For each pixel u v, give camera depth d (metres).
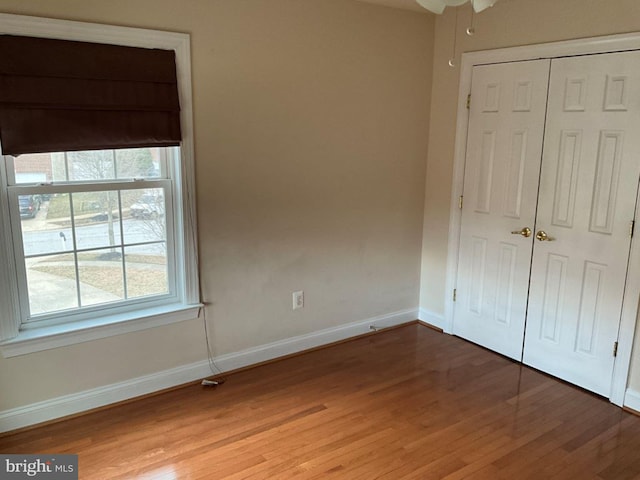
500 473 2.29
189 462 2.34
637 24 2.66
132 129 2.58
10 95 2.26
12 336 2.48
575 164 2.99
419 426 2.66
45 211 2.52
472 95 3.51
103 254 2.73
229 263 3.10
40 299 2.59
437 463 2.36
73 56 2.39
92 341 2.70
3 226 2.39
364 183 3.62
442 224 3.88
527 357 3.39
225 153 2.95
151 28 2.58
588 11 2.84
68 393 2.68
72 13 2.37
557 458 2.41
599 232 2.92
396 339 3.83
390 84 3.59
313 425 2.66
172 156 2.82
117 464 2.32
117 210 2.72
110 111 2.51
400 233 3.92
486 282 3.60
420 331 3.99
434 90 3.80
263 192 3.15
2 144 2.28
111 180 2.67
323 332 3.65
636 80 2.68
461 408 2.85
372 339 3.82
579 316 3.07
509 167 3.34
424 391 3.04
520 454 2.44
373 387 3.08
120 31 2.50
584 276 3.02
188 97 2.75
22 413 2.56
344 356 3.51
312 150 3.31
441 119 3.77
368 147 3.58
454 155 3.70
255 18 2.91
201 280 3.01
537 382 3.18
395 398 2.95
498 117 3.36
